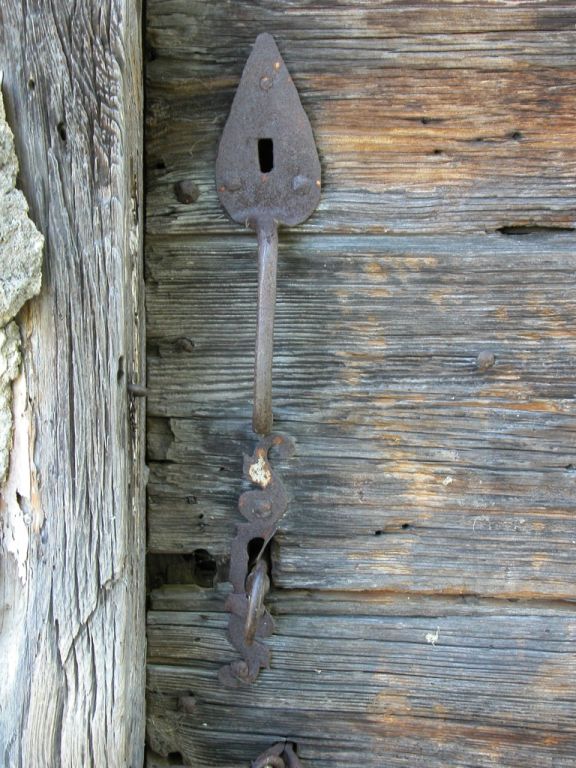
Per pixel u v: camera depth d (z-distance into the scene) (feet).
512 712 1.77
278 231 1.66
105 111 1.42
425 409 1.70
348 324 1.69
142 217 1.65
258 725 1.79
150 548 1.75
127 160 1.47
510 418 1.69
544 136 1.63
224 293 1.69
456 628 1.76
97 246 1.44
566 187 1.64
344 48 1.62
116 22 1.41
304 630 1.77
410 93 1.63
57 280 1.43
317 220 1.66
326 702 1.78
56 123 1.41
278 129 1.62
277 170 1.63
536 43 1.60
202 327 1.70
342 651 1.77
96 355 1.45
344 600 1.77
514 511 1.72
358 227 1.66
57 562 1.47
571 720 1.76
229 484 1.73
